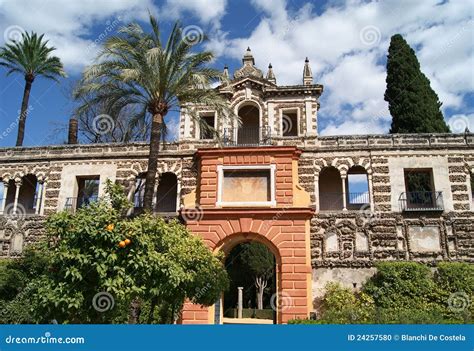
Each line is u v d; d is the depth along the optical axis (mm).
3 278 24844
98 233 14578
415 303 28062
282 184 30734
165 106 27938
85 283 14312
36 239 34625
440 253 30281
